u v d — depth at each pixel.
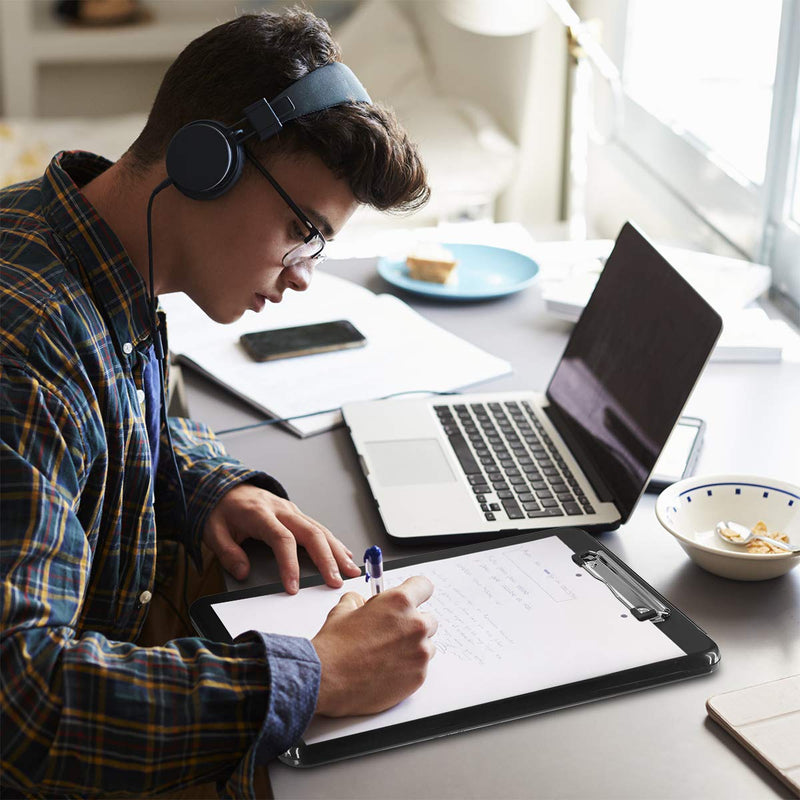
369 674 0.74
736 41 1.84
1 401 0.75
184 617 1.17
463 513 1.00
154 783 0.69
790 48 1.52
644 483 0.96
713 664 0.79
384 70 3.41
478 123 3.00
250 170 0.86
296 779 0.69
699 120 2.03
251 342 1.38
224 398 1.29
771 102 1.67
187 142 0.83
